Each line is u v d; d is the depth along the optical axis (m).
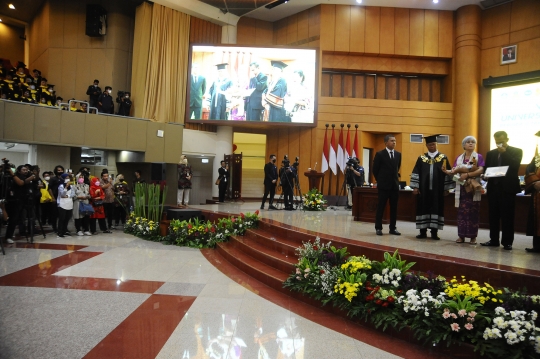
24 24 17.98
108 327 3.62
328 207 13.51
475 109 14.80
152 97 14.08
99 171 13.85
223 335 3.49
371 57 15.62
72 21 14.88
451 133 15.39
